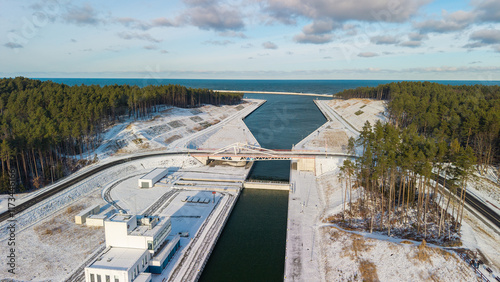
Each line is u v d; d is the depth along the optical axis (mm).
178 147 156625
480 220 75000
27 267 63750
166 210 92688
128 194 105500
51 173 108875
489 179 97438
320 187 111438
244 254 72500
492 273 57656
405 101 166750
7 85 194375
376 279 59406
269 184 115000
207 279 63156
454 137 116062
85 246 72000
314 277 61781
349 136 175625
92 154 137875
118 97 179125
